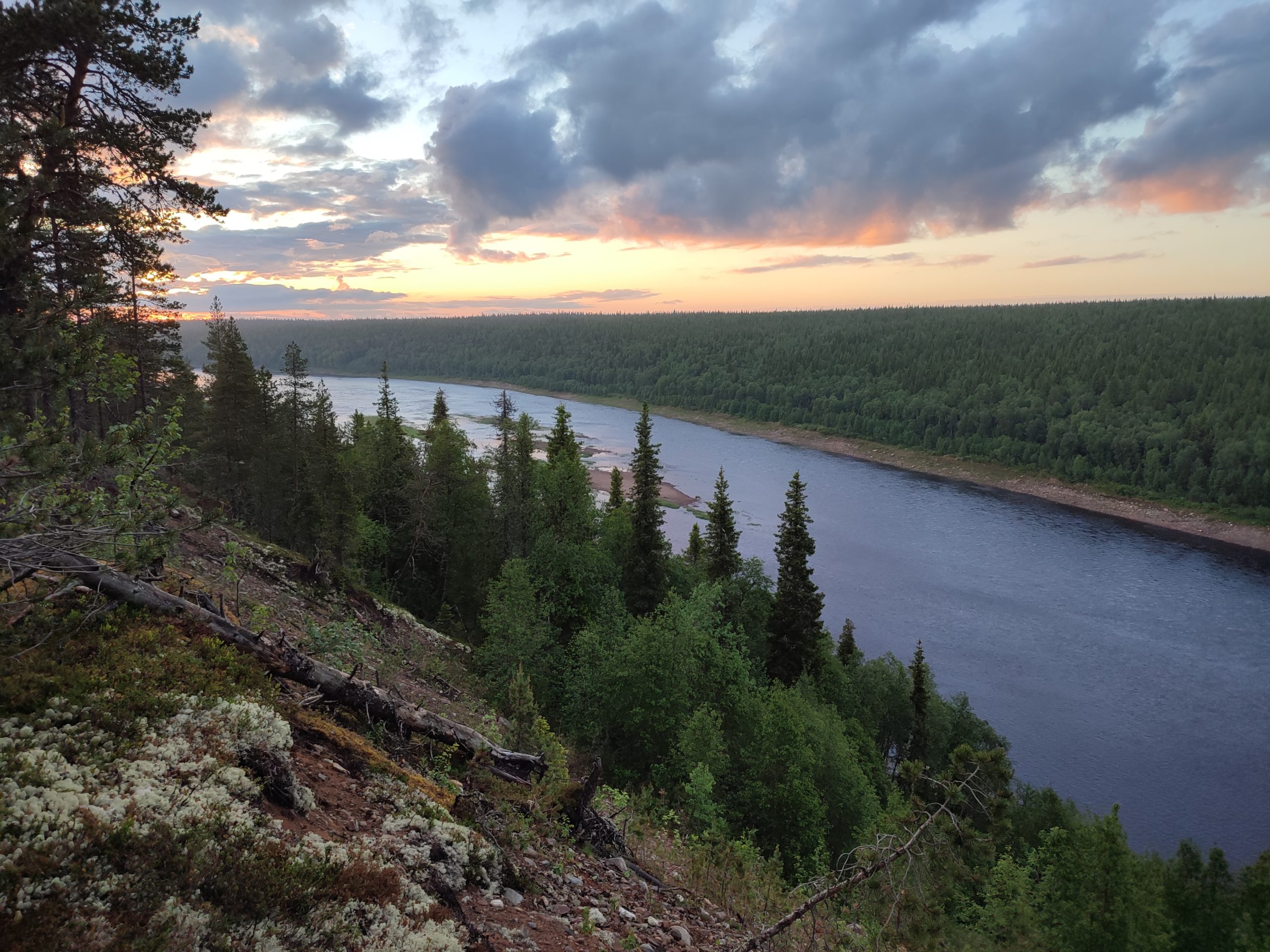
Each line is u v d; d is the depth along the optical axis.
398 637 25.91
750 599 47.81
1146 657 60.50
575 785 11.00
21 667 6.15
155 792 5.36
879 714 51.47
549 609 34.41
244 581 19.92
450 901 6.76
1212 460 117.44
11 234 6.84
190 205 16.84
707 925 9.74
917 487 123.88
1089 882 22.25
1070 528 102.56
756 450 150.88
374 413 157.88
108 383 7.89
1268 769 46.00
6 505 6.65
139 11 14.96
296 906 5.22
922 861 9.62
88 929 4.07
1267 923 24.11
